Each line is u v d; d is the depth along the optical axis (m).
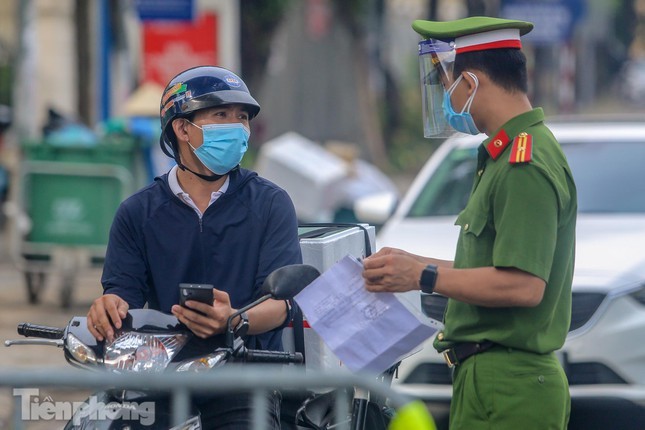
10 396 10.52
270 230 11.61
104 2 41.44
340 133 83.06
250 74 74.62
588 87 104.81
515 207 10.33
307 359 12.45
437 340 11.48
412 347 10.41
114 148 29.41
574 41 88.56
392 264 10.34
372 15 89.19
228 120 11.46
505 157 10.63
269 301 11.15
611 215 20.33
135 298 11.59
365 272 10.40
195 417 10.34
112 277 11.60
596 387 17.41
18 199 29.67
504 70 10.81
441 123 11.35
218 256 11.55
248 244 11.57
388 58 100.75
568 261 10.85
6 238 43.94
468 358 10.99
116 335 10.52
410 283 10.37
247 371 9.01
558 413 10.82
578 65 103.75
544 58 70.56
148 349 10.36
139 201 11.70
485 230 10.66
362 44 83.38
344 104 83.25
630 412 19.19
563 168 10.69
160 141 11.72
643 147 21.91
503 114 10.80
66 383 8.66
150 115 34.09
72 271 29.50
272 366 11.44
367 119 83.88
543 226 10.29
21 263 29.77
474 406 10.93
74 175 29.30
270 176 38.22
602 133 22.41
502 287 10.26
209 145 11.34
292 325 12.41
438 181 22.58
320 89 82.75
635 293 17.59
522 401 10.70
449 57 10.93
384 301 10.45
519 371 10.71
